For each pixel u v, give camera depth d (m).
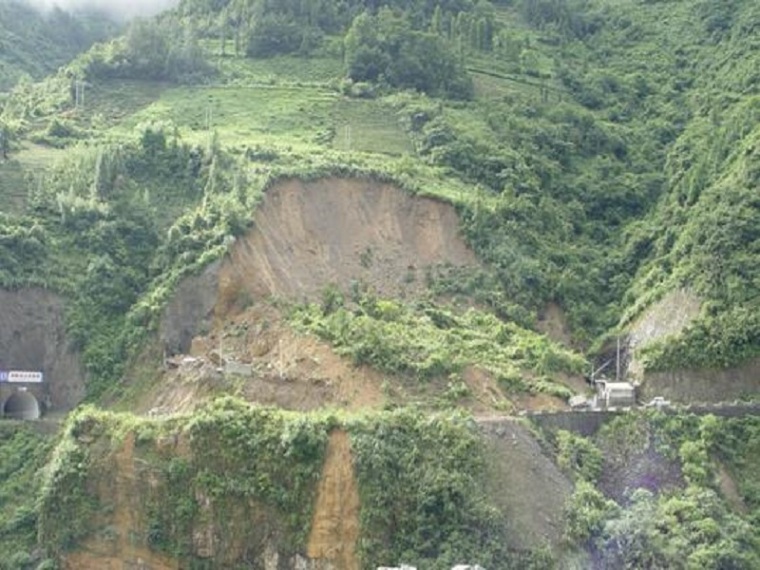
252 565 116.62
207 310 145.50
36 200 156.25
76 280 148.75
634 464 126.12
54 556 123.06
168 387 136.38
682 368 141.38
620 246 172.00
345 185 163.62
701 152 178.62
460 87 198.25
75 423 127.31
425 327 143.88
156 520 120.19
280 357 136.75
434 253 160.75
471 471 116.44
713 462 127.25
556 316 159.62
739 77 196.50
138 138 169.00
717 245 149.25
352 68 199.38
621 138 190.88
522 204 169.62
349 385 130.38
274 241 153.00
